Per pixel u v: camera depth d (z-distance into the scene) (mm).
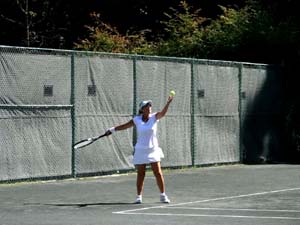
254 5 30453
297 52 27547
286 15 30172
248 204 14391
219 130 24453
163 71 22469
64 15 38750
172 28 31016
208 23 36500
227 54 28547
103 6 38312
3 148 18078
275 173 21688
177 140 22828
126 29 37969
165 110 14656
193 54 28594
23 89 18531
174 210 13477
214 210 13477
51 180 19141
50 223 11773
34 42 37969
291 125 27359
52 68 19250
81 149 19953
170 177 20328
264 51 28141
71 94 19703
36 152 18812
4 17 37438
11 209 13516
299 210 13484
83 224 11695
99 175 20438
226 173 21656
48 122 19109
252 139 25891
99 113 20438
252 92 26000
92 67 20297
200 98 23719
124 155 21156
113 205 14203
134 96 21531
